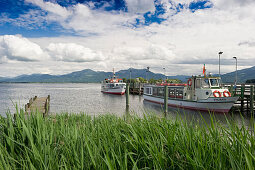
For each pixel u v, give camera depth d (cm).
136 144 297
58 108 2736
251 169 179
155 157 240
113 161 223
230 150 234
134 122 465
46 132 321
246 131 260
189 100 2392
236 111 2306
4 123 359
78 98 4547
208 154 244
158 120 457
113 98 4578
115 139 332
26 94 5909
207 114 2094
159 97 3086
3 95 5362
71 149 275
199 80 2344
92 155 233
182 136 308
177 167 249
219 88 2280
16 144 302
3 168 208
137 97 4894
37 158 231
